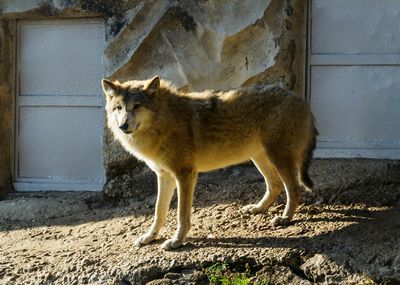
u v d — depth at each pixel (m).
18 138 15.51
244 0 13.85
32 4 14.85
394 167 13.27
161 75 14.27
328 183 12.80
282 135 11.09
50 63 15.33
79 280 10.43
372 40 14.11
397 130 14.00
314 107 14.34
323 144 14.27
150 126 10.82
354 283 9.65
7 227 13.51
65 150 15.31
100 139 15.08
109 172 14.53
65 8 14.65
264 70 13.74
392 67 14.02
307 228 11.12
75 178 15.28
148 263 10.43
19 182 15.46
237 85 13.92
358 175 12.98
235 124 11.24
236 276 10.02
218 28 13.80
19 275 10.72
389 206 11.98
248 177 13.81
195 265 10.28
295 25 14.01
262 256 10.23
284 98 11.16
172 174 11.09
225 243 10.83
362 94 14.14
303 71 14.27
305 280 9.90
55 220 13.72
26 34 15.40
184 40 14.14
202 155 11.24
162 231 11.78
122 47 14.43
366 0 14.11
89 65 15.13
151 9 14.27
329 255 10.12
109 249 11.23
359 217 11.48
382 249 10.05
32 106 15.40
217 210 12.55
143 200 14.11
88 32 15.12
